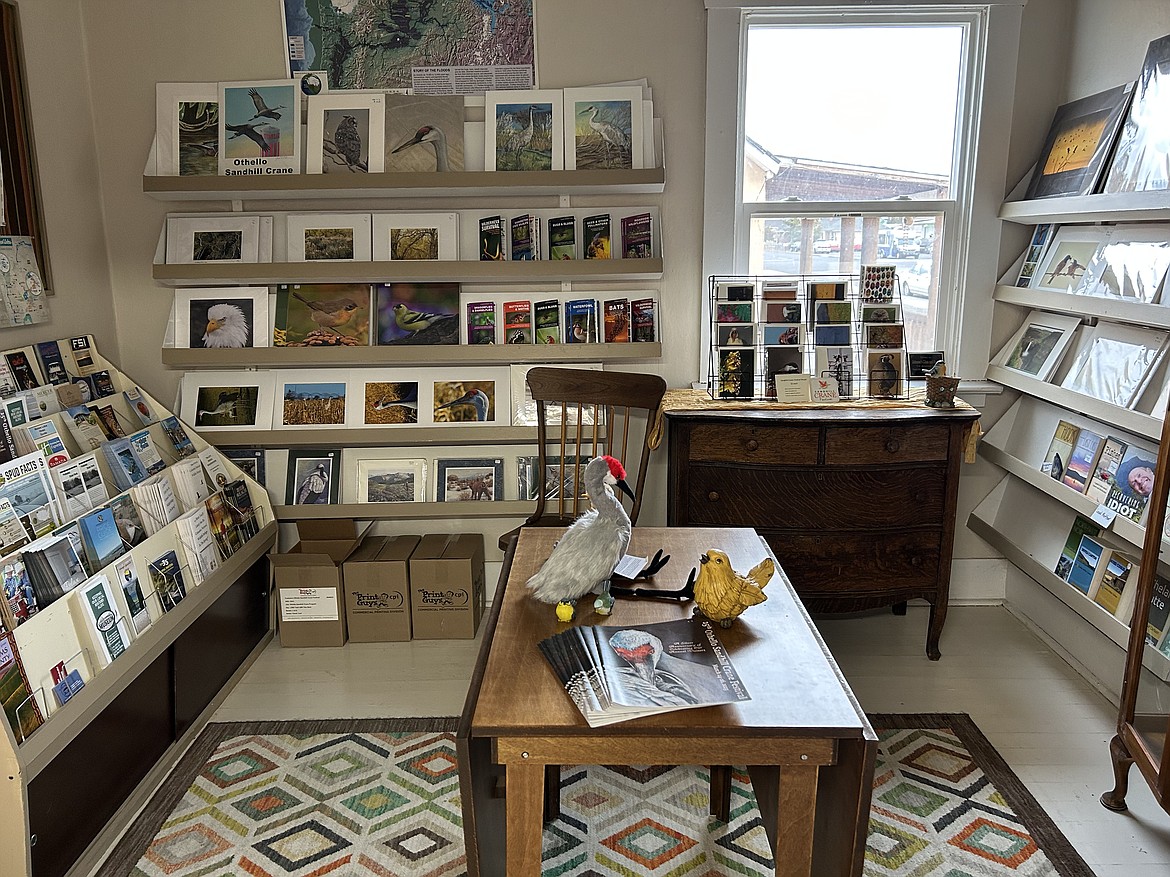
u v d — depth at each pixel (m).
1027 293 3.10
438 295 3.27
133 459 2.70
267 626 3.28
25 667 1.89
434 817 2.25
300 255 3.21
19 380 2.60
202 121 3.15
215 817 2.26
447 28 3.15
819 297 3.18
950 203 3.33
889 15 3.16
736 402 3.08
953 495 2.96
